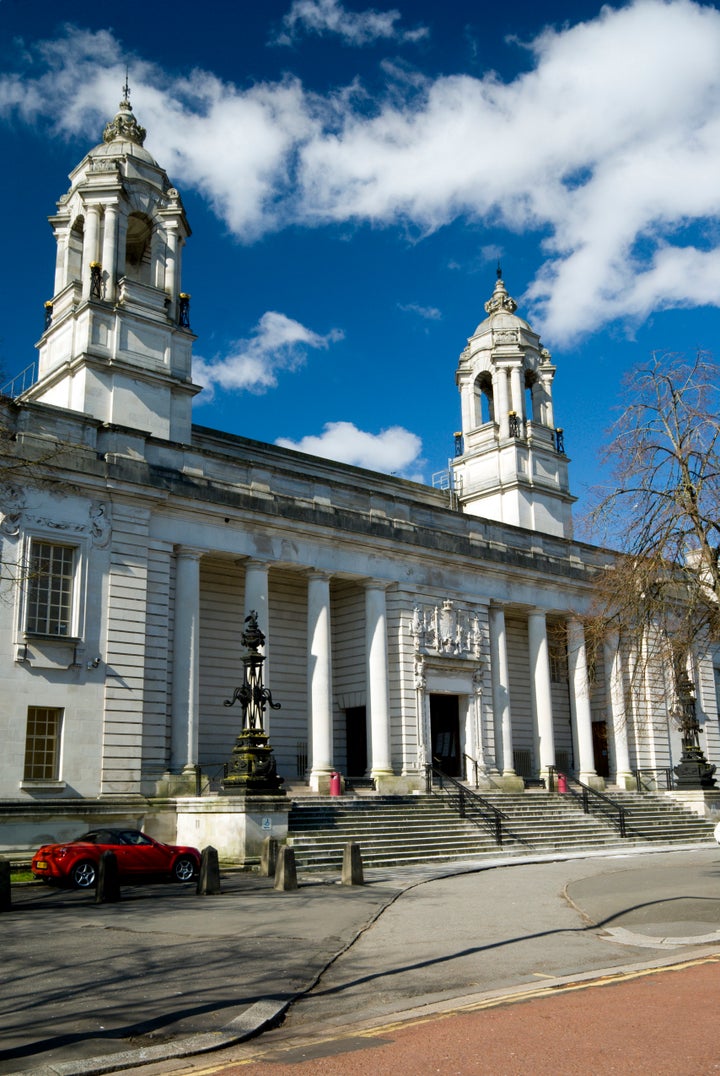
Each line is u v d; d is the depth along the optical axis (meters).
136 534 32.88
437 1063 8.29
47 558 30.88
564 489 53.28
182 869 25.03
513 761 46.97
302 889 22.28
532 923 16.59
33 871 23.88
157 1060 8.73
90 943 14.66
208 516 35.34
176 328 37.94
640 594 23.66
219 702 39.03
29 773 29.14
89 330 35.84
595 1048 8.56
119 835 24.62
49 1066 8.41
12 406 30.83
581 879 23.11
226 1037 9.40
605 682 48.53
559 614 48.38
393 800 35.59
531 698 46.88
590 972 12.18
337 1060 8.53
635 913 17.08
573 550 50.56
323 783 36.59
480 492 52.16
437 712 42.81
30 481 30.36
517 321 54.22
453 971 12.59
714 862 28.48
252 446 44.25
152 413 36.47
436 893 21.31
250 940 14.94
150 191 39.47
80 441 32.19
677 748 52.03
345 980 12.20
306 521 37.81
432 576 42.56
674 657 23.70
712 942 14.29
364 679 40.81
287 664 41.59
